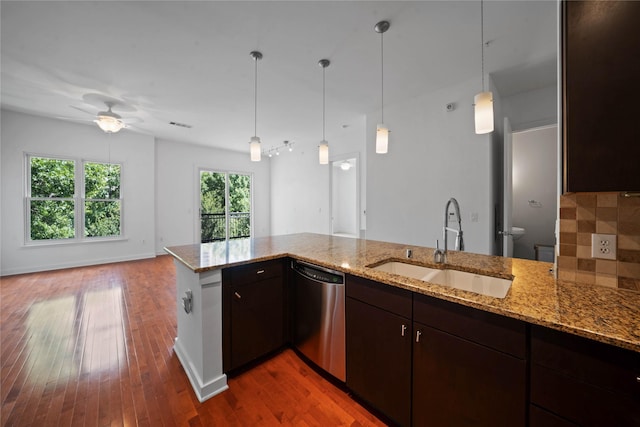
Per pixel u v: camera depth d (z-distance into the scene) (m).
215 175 6.79
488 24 2.11
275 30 2.16
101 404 1.55
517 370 0.94
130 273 4.38
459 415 1.10
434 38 2.29
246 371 1.86
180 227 6.14
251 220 7.45
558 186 1.24
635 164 0.87
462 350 1.08
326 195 5.96
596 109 0.92
